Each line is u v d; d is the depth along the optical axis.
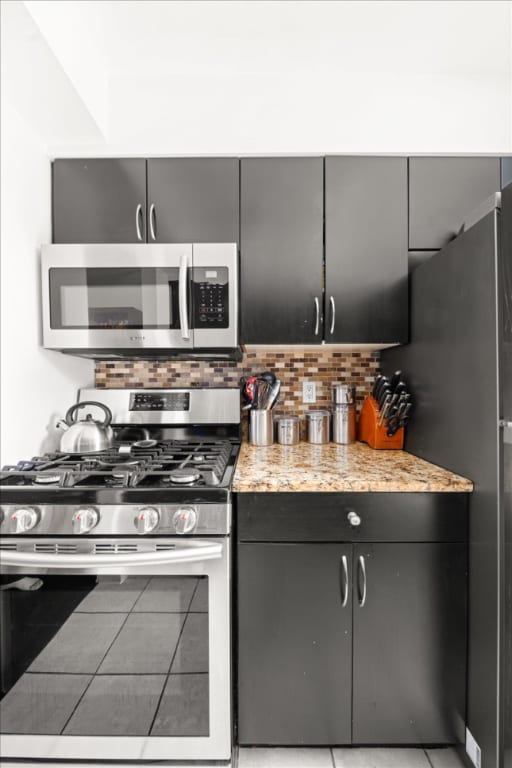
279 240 1.61
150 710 1.15
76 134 1.52
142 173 1.61
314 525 1.22
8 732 1.16
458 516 1.23
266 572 1.22
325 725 1.23
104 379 1.98
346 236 1.61
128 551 1.12
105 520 1.12
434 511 1.23
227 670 1.14
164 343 1.54
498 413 1.05
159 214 1.60
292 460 1.52
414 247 1.62
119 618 1.15
